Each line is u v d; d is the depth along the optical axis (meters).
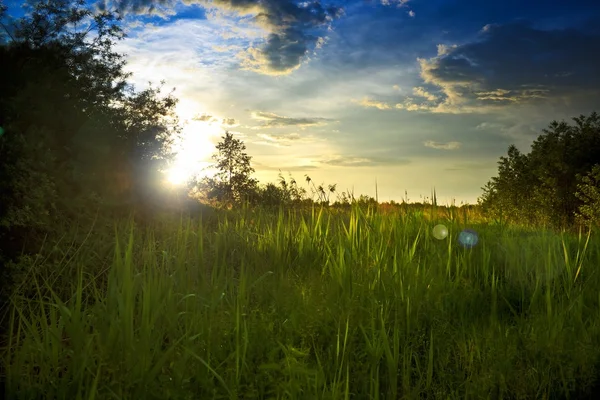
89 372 3.82
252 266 6.93
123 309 4.15
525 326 5.39
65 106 7.48
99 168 7.59
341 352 4.57
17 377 3.78
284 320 4.94
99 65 9.90
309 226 8.62
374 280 6.05
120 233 7.20
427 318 5.41
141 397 3.60
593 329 5.27
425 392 4.34
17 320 5.09
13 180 5.68
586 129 16.38
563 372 4.53
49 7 9.53
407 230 8.63
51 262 6.11
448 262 6.87
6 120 6.14
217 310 5.12
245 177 15.91
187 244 7.49
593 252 8.88
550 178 16.08
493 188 18.48
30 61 7.80
